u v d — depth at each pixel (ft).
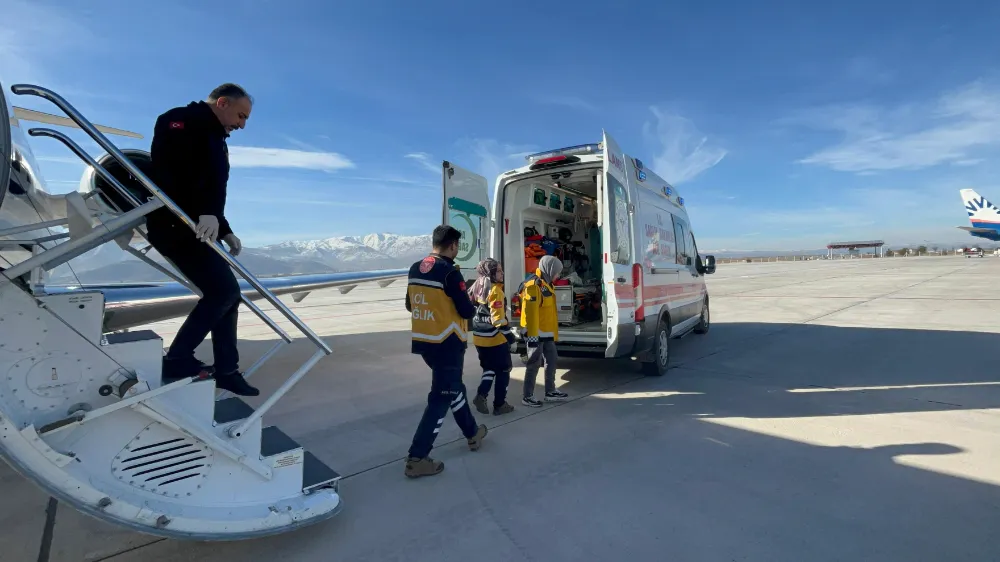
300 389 19.61
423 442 11.30
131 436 7.18
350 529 9.22
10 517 9.75
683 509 9.61
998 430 13.20
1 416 6.10
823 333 29.32
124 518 7.03
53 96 6.63
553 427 14.55
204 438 7.65
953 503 9.54
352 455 12.86
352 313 49.83
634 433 13.84
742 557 8.04
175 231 8.55
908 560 7.82
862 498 9.84
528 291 16.29
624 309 16.93
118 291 16.10
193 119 8.43
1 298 6.27
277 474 8.61
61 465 6.55
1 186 6.68
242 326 40.04
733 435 13.47
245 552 8.54
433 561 8.18
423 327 11.62
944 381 18.06
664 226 21.86
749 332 30.55
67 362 6.68
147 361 7.32
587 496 10.26
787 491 10.23
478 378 21.18
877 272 93.45
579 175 20.35
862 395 16.76
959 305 39.37
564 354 18.69
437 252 11.98
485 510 9.84
